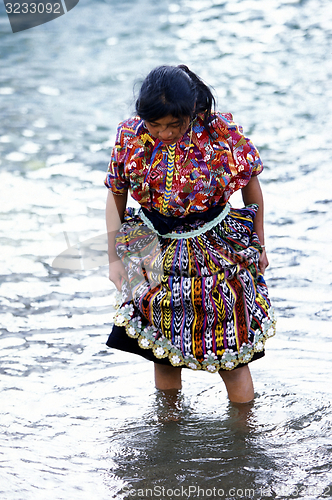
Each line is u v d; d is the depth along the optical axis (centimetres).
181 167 420
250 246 450
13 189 895
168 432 438
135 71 1666
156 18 2358
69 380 512
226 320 439
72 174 939
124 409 471
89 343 573
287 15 2342
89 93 1466
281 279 680
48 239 755
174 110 380
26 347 564
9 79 1566
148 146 421
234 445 419
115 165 440
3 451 415
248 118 1314
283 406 467
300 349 548
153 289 440
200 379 521
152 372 529
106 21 2216
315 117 1304
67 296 649
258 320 453
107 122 1254
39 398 486
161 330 443
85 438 432
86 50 1883
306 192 934
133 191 436
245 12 2441
